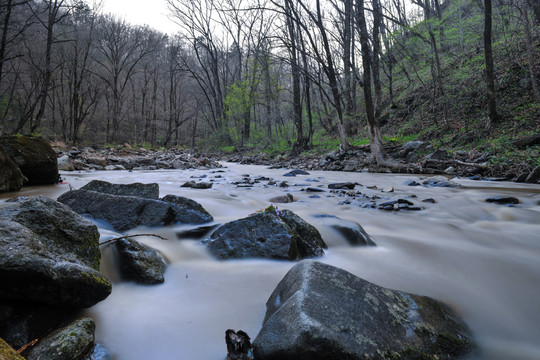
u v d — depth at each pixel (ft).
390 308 6.91
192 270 10.20
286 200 22.17
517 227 16.42
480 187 29.78
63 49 107.04
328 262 11.19
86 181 32.17
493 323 7.89
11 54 87.86
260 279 9.59
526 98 48.57
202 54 163.84
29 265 6.16
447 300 8.66
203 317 7.48
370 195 26.14
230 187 29.86
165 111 144.36
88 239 8.49
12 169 22.97
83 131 135.03
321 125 99.50
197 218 14.67
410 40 59.93
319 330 5.45
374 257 11.77
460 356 6.47
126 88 156.56
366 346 5.67
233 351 6.07
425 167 42.57
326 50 54.34
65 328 6.00
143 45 132.05
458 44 74.79
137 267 9.06
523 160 35.29
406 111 72.64
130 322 7.22
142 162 58.39
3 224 6.82
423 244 13.25
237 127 110.32
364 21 46.21
